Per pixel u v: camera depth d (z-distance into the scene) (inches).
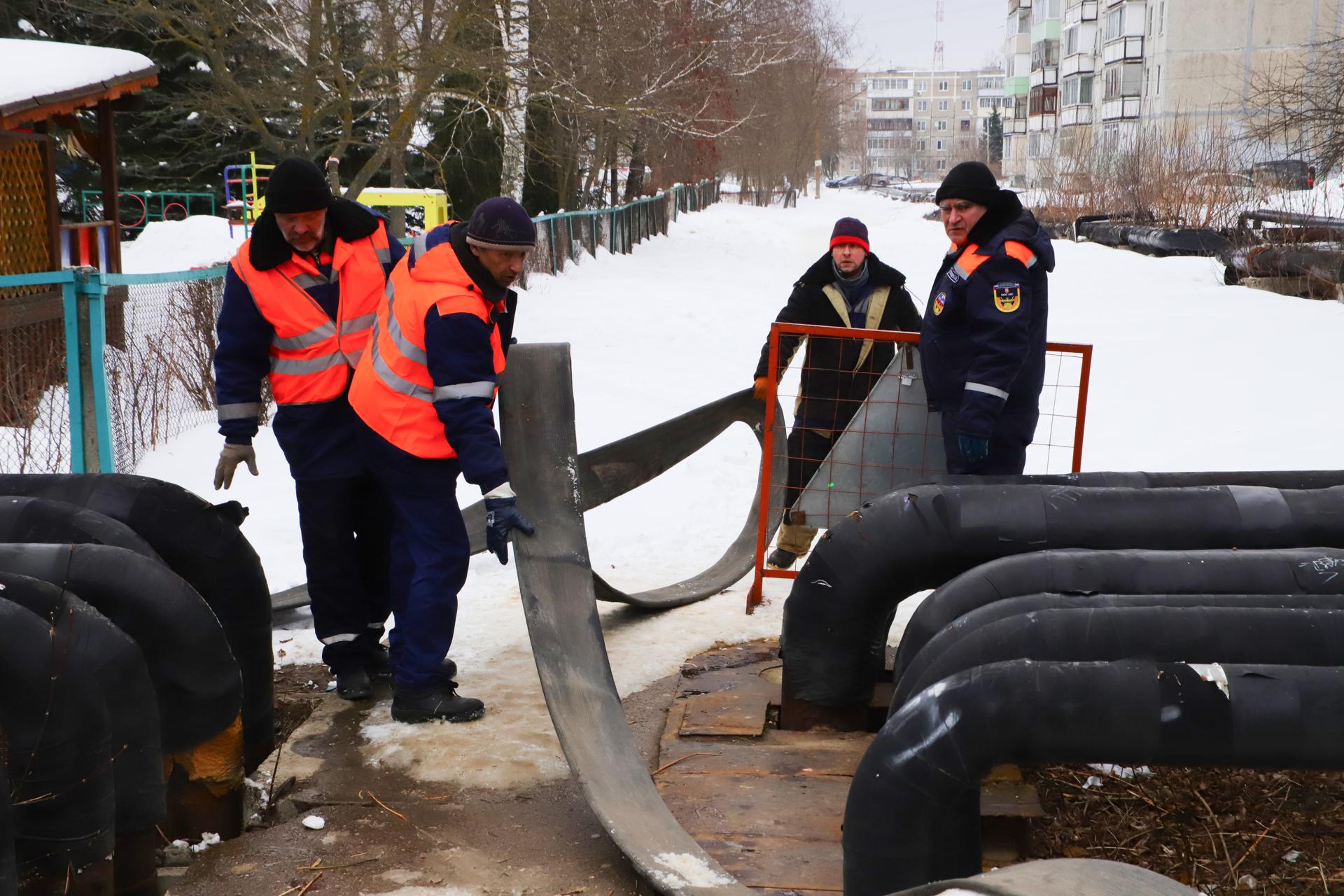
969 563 148.3
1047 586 132.8
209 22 581.9
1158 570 131.7
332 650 179.0
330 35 569.9
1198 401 402.9
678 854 123.1
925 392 198.2
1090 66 2962.6
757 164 2297.0
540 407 182.7
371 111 679.7
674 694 178.7
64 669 108.1
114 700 114.9
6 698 106.3
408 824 138.9
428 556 165.3
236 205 788.0
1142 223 1120.2
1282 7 2297.0
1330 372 437.1
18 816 106.8
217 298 379.6
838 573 154.0
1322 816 138.1
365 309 171.9
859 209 2390.5
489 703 173.3
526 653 193.9
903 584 151.7
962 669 116.0
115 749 115.6
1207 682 102.5
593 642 157.8
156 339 335.3
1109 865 65.0
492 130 810.8
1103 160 1273.4
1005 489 149.5
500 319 165.6
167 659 128.3
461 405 154.7
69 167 889.5
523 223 154.2
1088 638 114.4
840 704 162.4
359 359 171.3
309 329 169.3
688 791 144.8
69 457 281.0
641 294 771.4
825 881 123.9
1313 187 943.7
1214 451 331.9
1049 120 3513.8
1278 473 159.9
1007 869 65.1
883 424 200.1
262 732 155.3
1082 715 102.4
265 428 347.6
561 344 189.6
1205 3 2341.3
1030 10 3912.4
